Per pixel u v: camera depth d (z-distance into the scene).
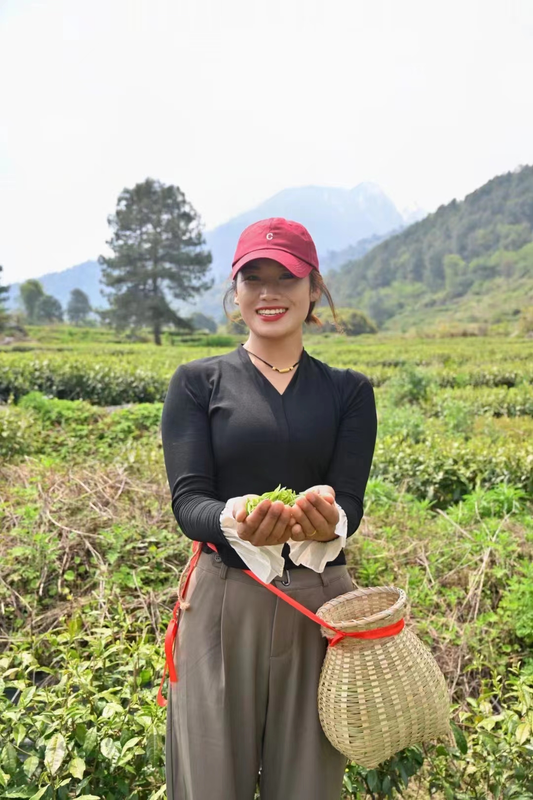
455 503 6.12
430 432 7.65
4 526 4.27
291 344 1.86
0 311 51.31
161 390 12.59
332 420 1.83
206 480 1.77
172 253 55.31
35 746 2.22
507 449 6.46
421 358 20.78
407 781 2.13
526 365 16.56
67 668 2.60
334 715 1.67
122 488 4.69
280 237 1.79
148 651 2.65
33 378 12.49
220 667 1.73
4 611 3.45
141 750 2.25
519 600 3.45
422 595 3.66
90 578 3.81
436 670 1.79
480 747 2.31
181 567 3.92
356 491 1.83
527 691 2.47
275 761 1.77
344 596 1.74
